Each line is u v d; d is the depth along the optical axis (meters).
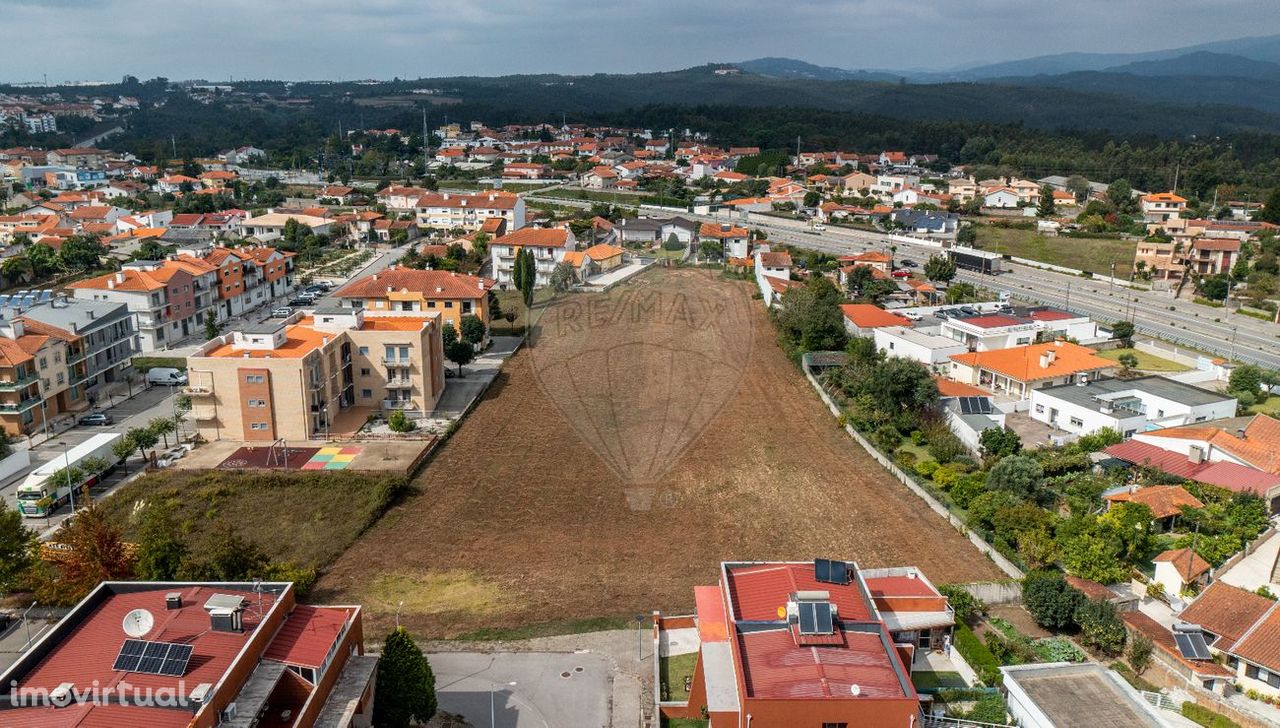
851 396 62.25
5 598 38.28
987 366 67.69
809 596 29.41
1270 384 69.69
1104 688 29.80
